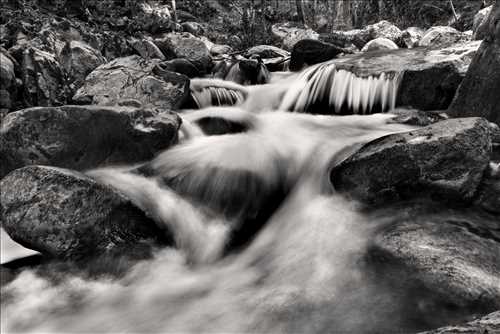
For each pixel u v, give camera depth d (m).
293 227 3.65
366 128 5.30
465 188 3.25
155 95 5.97
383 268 2.73
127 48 8.69
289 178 4.30
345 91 6.58
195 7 15.63
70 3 8.52
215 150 4.39
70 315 2.78
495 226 3.05
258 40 13.90
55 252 3.06
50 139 3.94
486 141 3.36
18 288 2.96
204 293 2.95
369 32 14.85
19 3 7.42
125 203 3.31
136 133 4.32
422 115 5.38
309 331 2.36
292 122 5.75
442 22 18.86
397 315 2.35
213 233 3.69
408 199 3.38
